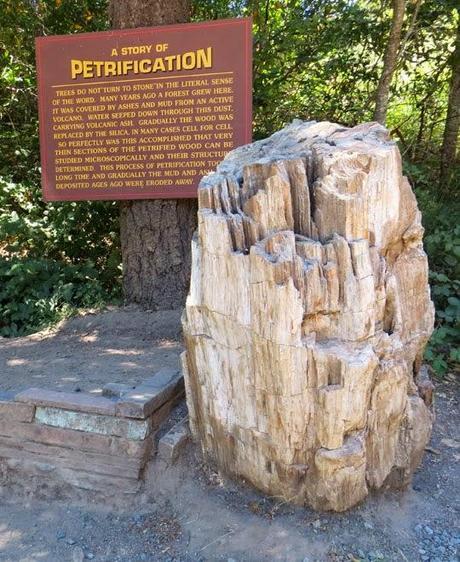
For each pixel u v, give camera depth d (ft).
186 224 15.12
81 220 19.24
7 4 19.94
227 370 7.18
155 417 8.43
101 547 7.46
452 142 19.81
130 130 13.92
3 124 22.38
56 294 15.87
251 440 7.23
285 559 6.82
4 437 8.73
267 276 6.23
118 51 13.67
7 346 13.35
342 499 7.02
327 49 18.75
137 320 14.29
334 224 6.52
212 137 13.46
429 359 12.55
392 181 6.70
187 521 7.60
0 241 19.60
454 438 10.09
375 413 6.97
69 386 9.91
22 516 8.21
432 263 14.16
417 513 7.68
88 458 8.30
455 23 18.99
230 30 12.99
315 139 7.58
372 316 6.53
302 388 6.54
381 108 17.08
